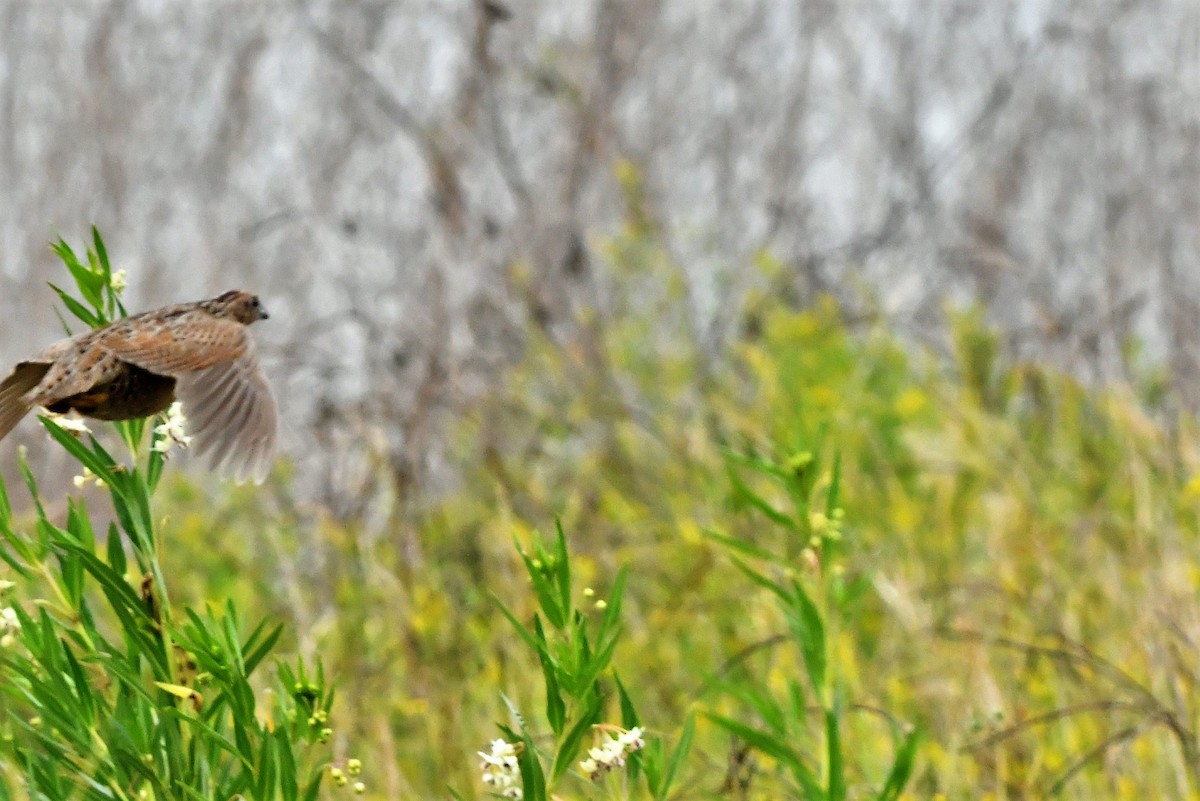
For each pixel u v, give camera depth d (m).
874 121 19.84
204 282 18.06
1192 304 16.56
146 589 6.00
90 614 6.07
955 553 12.14
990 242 18.09
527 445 13.92
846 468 13.05
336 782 6.23
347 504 12.63
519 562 11.20
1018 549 11.80
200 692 6.06
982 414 13.66
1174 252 17.48
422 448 13.13
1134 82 18.80
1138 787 9.11
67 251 6.22
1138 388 14.90
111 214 18.77
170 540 12.45
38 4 19.42
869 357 15.34
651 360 15.22
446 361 14.36
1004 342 15.63
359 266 16.70
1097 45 19.27
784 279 16.70
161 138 19.03
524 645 10.42
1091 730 9.72
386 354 14.45
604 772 6.06
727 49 19.83
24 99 19.11
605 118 18.17
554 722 6.08
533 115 18.64
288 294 17.31
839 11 20.22
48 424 5.92
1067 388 14.25
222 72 19.16
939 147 19.80
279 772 5.90
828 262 18.16
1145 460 12.76
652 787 6.37
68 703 5.88
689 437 13.70
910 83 19.94
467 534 12.22
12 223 18.75
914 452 13.32
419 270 16.38
